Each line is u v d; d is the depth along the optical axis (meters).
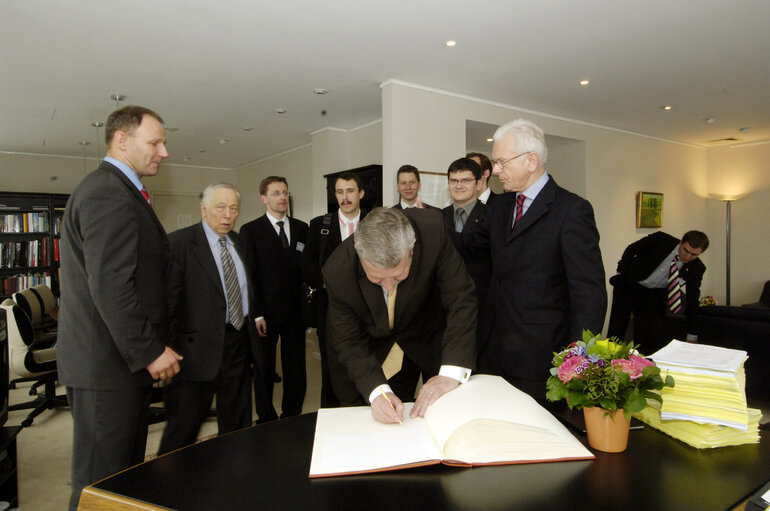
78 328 1.49
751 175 6.56
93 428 1.49
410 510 0.78
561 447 0.97
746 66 3.69
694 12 2.81
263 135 5.91
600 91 4.29
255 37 3.08
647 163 6.13
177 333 2.07
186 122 5.25
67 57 3.35
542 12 2.79
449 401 1.14
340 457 0.95
